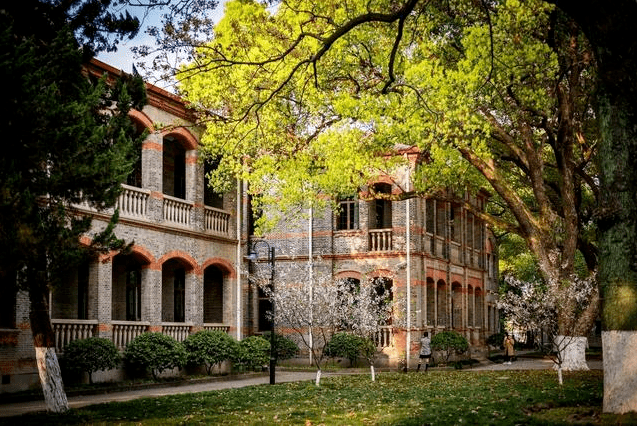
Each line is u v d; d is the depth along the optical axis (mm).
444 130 19344
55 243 12859
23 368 19000
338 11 19656
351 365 31891
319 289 21219
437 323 34531
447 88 18688
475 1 20422
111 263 22469
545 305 21031
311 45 20453
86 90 13758
